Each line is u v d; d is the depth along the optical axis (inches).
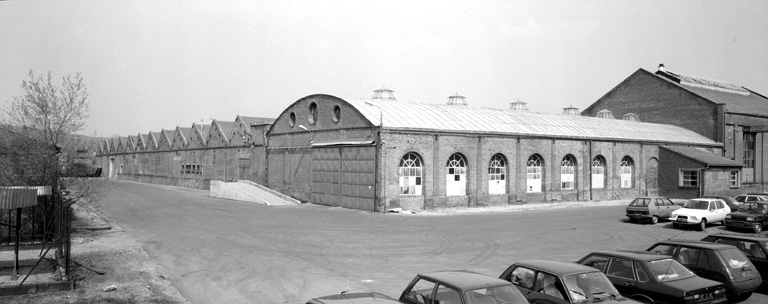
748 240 587.5
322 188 1546.5
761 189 2229.3
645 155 1921.8
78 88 848.3
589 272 403.9
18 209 551.5
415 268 657.0
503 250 785.6
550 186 1652.3
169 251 749.9
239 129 2137.1
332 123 1518.2
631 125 2073.1
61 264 598.2
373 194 1331.2
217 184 1843.0
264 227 1002.7
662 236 948.0
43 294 510.9
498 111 1803.6
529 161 1619.1
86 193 906.7
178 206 1438.2
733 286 493.4
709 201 1077.8
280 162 1796.3
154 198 1721.2
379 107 1466.5
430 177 1395.2
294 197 1691.7
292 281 585.0
